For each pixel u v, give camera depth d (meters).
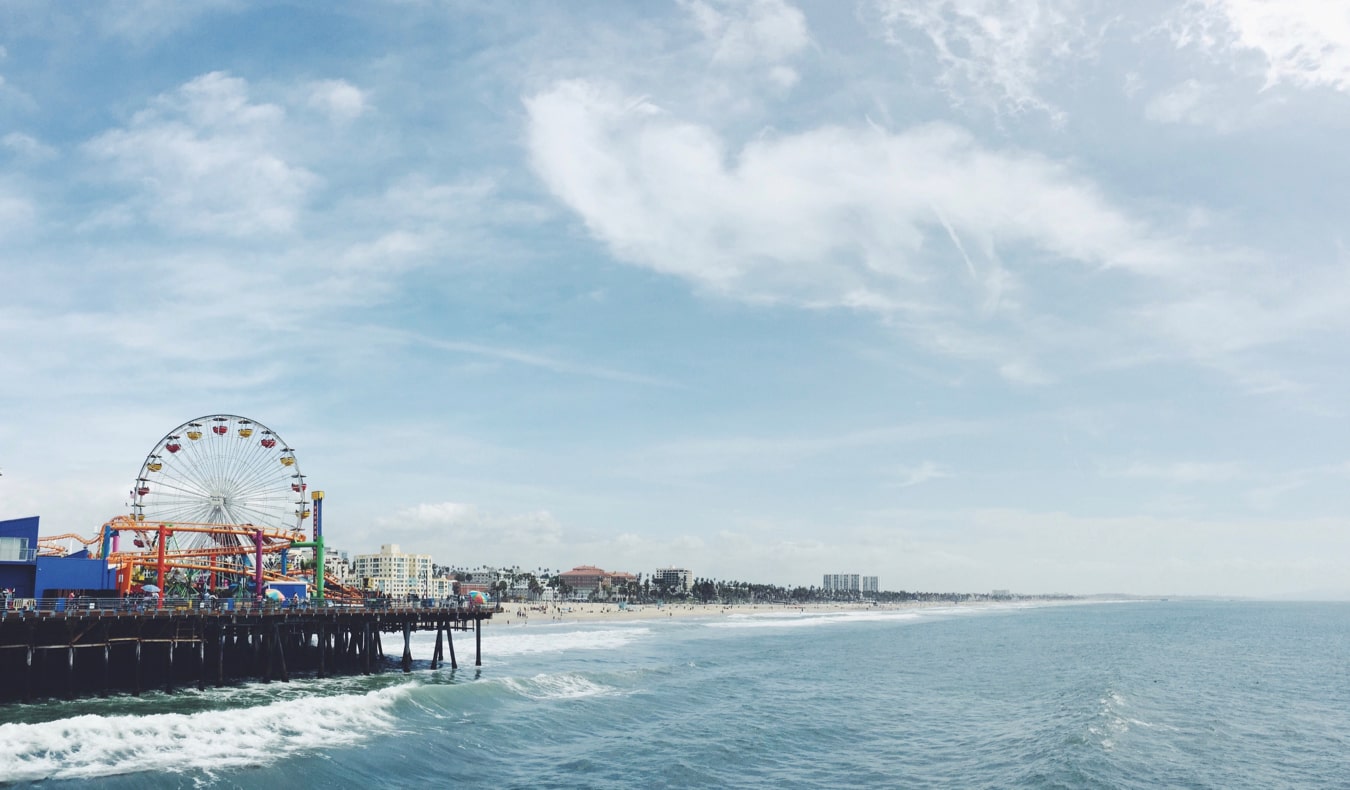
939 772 44.59
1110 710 60.72
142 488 82.44
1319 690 80.19
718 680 78.69
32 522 64.69
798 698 69.38
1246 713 65.19
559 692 64.88
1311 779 44.66
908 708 65.00
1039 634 171.00
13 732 38.97
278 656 70.81
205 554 79.38
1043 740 51.56
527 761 44.28
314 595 86.06
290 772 37.06
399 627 76.94
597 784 40.72
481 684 61.38
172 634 58.78
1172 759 47.78
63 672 57.56
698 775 42.88
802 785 41.91
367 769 39.50
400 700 53.53
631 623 198.50
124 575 72.31
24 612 51.06
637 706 61.06
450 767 41.94
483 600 79.19
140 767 36.16
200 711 48.66
